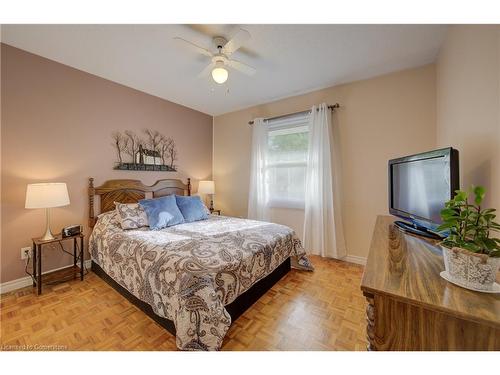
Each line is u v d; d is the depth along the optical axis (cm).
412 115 247
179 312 133
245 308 175
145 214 256
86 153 259
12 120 207
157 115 335
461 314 62
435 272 87
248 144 389
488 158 115
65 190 214
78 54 220
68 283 221
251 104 373
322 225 294
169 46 205
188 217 287
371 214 275
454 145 168
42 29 181
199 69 251
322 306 184
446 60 188
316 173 303
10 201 207
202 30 182
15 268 210
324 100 306
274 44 202
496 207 107
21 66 211
